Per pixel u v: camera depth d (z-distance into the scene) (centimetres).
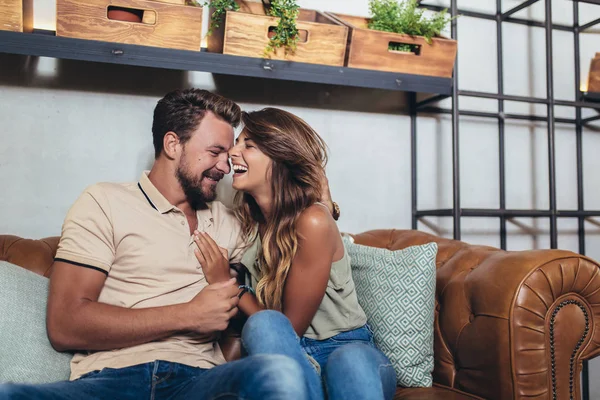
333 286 138
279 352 107
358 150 223
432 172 234
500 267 139
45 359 122
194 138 142
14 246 157
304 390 91
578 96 261
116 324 119
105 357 123
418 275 149
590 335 134
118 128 192
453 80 207
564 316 132
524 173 252
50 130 185
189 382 119
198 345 135
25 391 96
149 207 138
